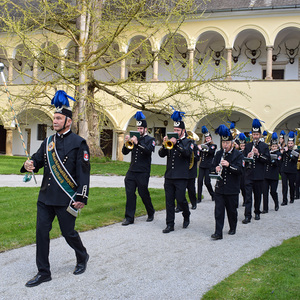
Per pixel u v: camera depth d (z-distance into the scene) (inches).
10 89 1134.4
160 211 394.9
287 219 384.8
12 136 1270.9
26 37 586.6
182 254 248.2
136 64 1123.9
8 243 257.3
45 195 200.5
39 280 193.2
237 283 196.4
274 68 1064.8
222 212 294.4
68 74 742.5
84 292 184.9
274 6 919.7
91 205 386.6
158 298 179.3
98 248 257.0
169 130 1152.2
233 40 968.3
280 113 928.3
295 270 211.6
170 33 612.1
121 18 644.1
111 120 1082.7
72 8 636.1
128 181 335.0
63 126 202.1
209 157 466.3
